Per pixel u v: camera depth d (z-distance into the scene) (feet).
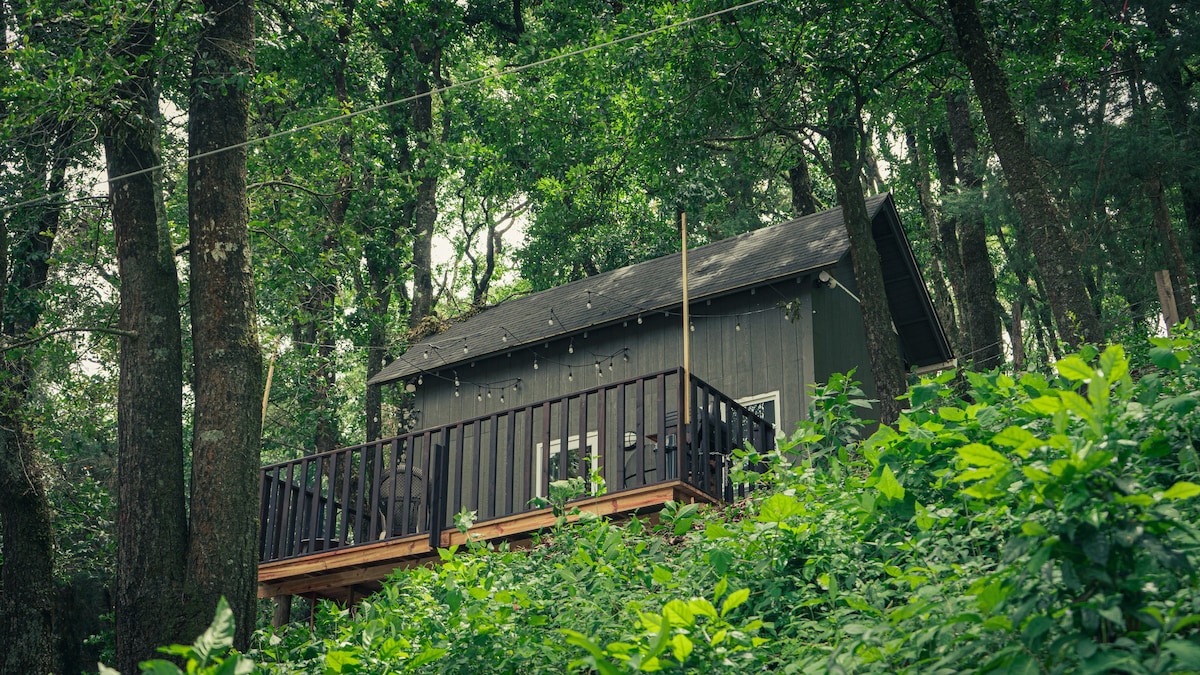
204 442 30.94
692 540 22.45
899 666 13.91
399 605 23.88
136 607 29.45
